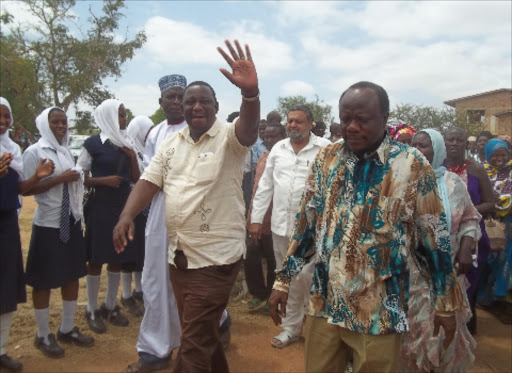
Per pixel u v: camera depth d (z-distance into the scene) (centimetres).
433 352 293
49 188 389
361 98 205
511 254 505
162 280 373
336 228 214
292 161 445
